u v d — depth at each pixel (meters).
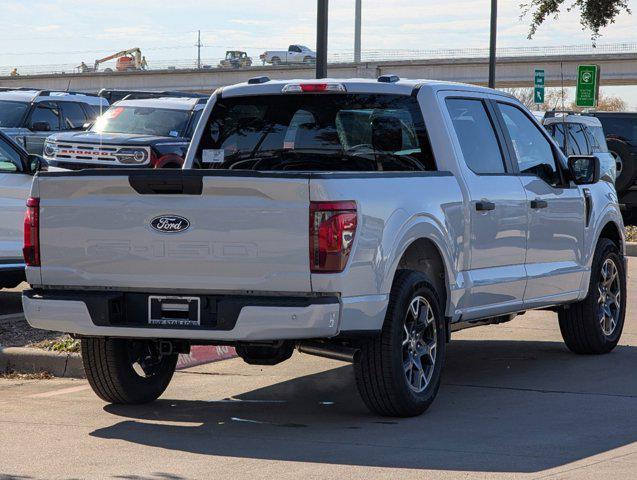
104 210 7.91
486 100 9.85
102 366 8.66
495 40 34.59
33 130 25.80
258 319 7.54
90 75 120.69
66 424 8.24
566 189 10.61
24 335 11.31
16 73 123.75
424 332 8.52
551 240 10.27
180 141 23.00
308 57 114.56
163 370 9.09
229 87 9.80
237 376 10.16
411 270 8.34
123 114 24.09
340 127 9.52
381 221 7.86
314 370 10.42
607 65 101.62
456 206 8.85
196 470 6.85
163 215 7.76
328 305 7.49
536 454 7.20
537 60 103.50
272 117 9.71
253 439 7.71
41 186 8.12
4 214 13.29
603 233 11.83
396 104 9.30
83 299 7.94
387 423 8.20
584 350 11.23
